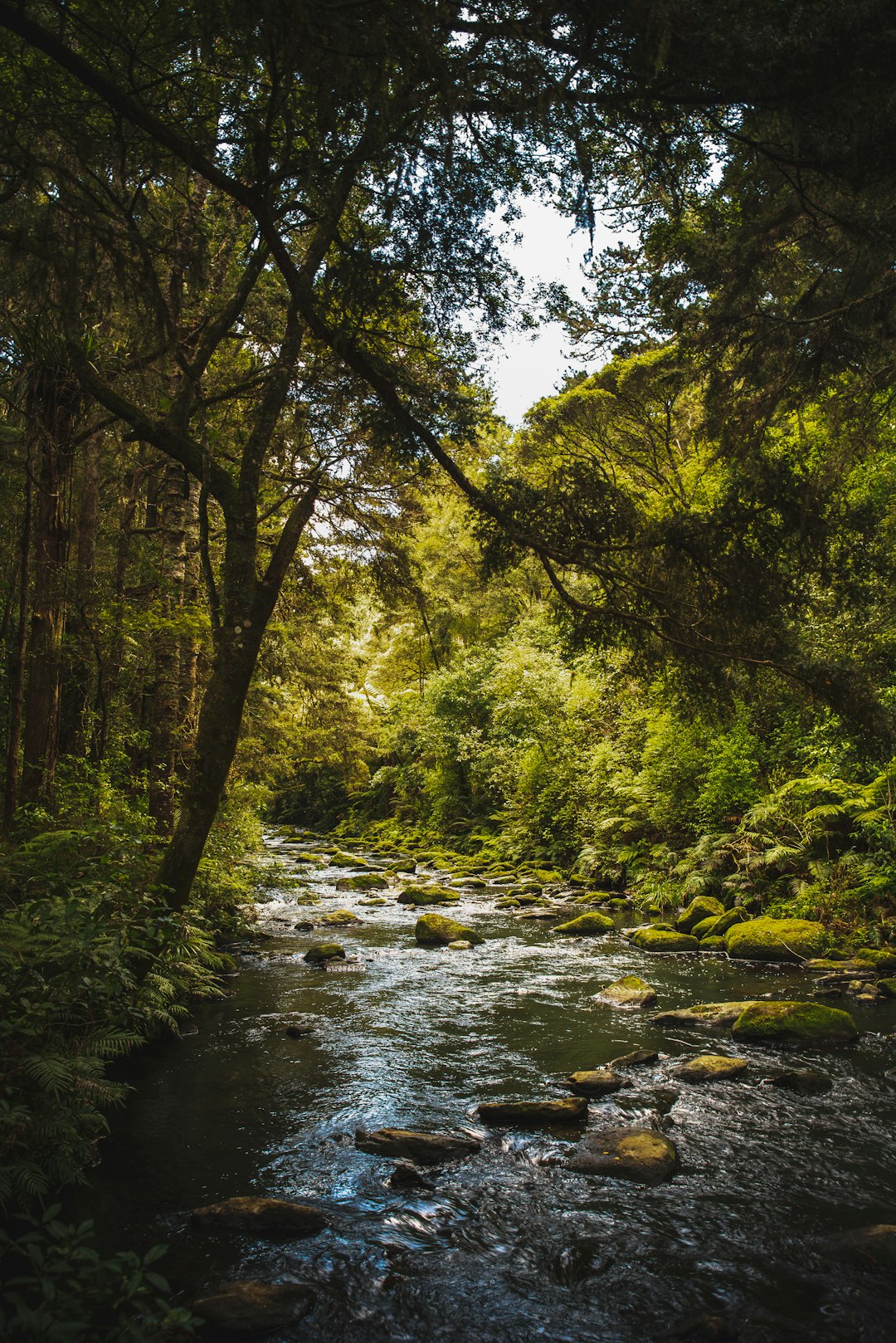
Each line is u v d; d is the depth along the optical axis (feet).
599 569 21.72
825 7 11.22
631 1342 10.18
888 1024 23.77
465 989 28.09
